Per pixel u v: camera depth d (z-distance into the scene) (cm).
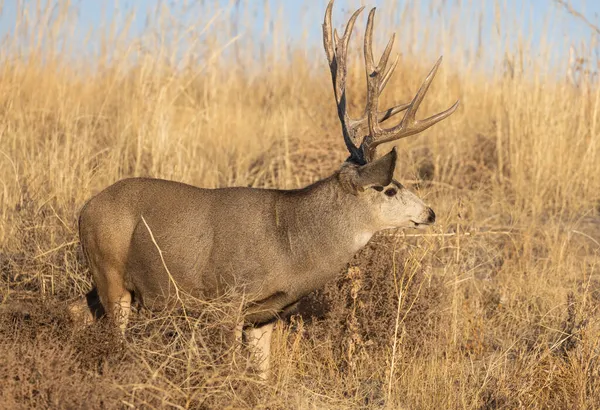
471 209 3662
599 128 4494
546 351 2397
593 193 4169
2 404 1761
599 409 2169
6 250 3003
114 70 4725
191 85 5278
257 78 6175
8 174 3541
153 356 2055
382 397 2272
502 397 2198
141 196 2266
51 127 4247
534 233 3553
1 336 2086
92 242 2275
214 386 1922
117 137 4097
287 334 2478
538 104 4341
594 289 2961
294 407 2078
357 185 2217
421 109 4844
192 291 2233
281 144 4497
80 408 1792
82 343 2083
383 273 2522
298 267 2231
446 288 2681
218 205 2241
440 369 2316
